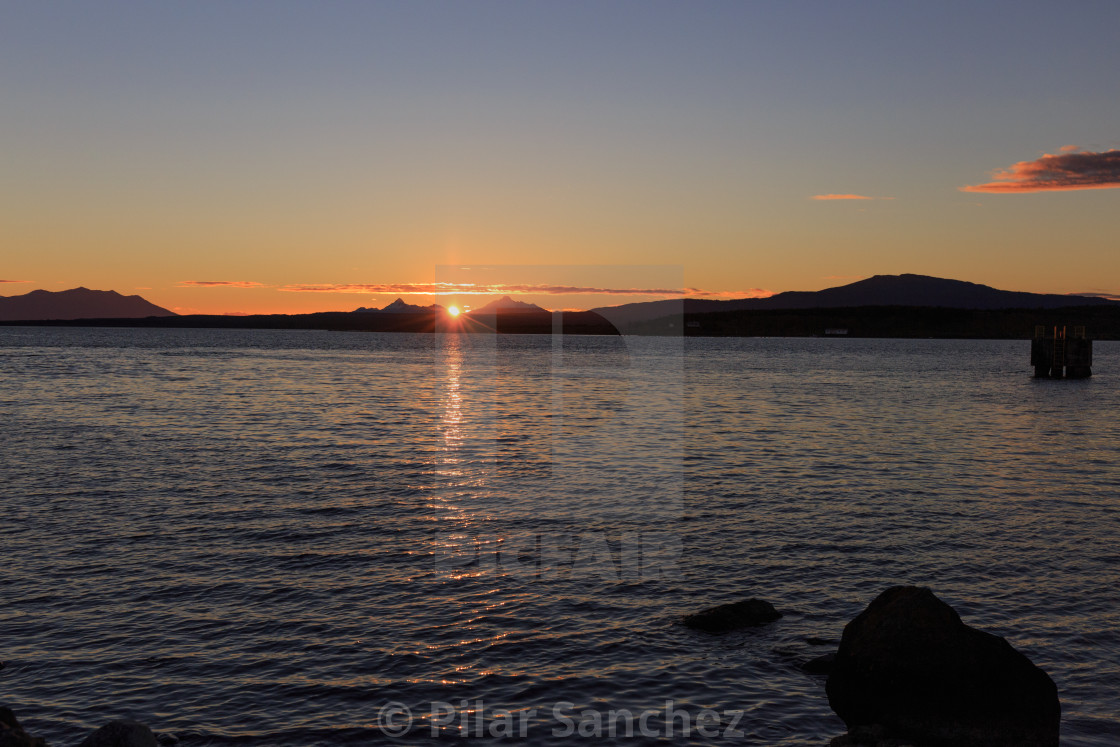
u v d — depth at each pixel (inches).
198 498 948.6
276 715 443.8
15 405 1936.5
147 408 1916.8
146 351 5369.1
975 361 4933.6
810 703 462.6
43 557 713.6
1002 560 732.0
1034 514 911.7
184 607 599.8
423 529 807.1
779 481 1090.7
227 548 746.8
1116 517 900.6
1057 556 743.7
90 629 557.0
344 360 4461.1
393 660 513.3
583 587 647.8
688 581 666.8
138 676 488.7
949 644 431.5
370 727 431.5
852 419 1844.2
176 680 484.1
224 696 464.8
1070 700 465.4
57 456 1230.9
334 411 1902.1
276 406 2006.6
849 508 932.0
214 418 1737.2
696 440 1476.4
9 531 795.4
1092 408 2158.0
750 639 552.7
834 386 2856.8
